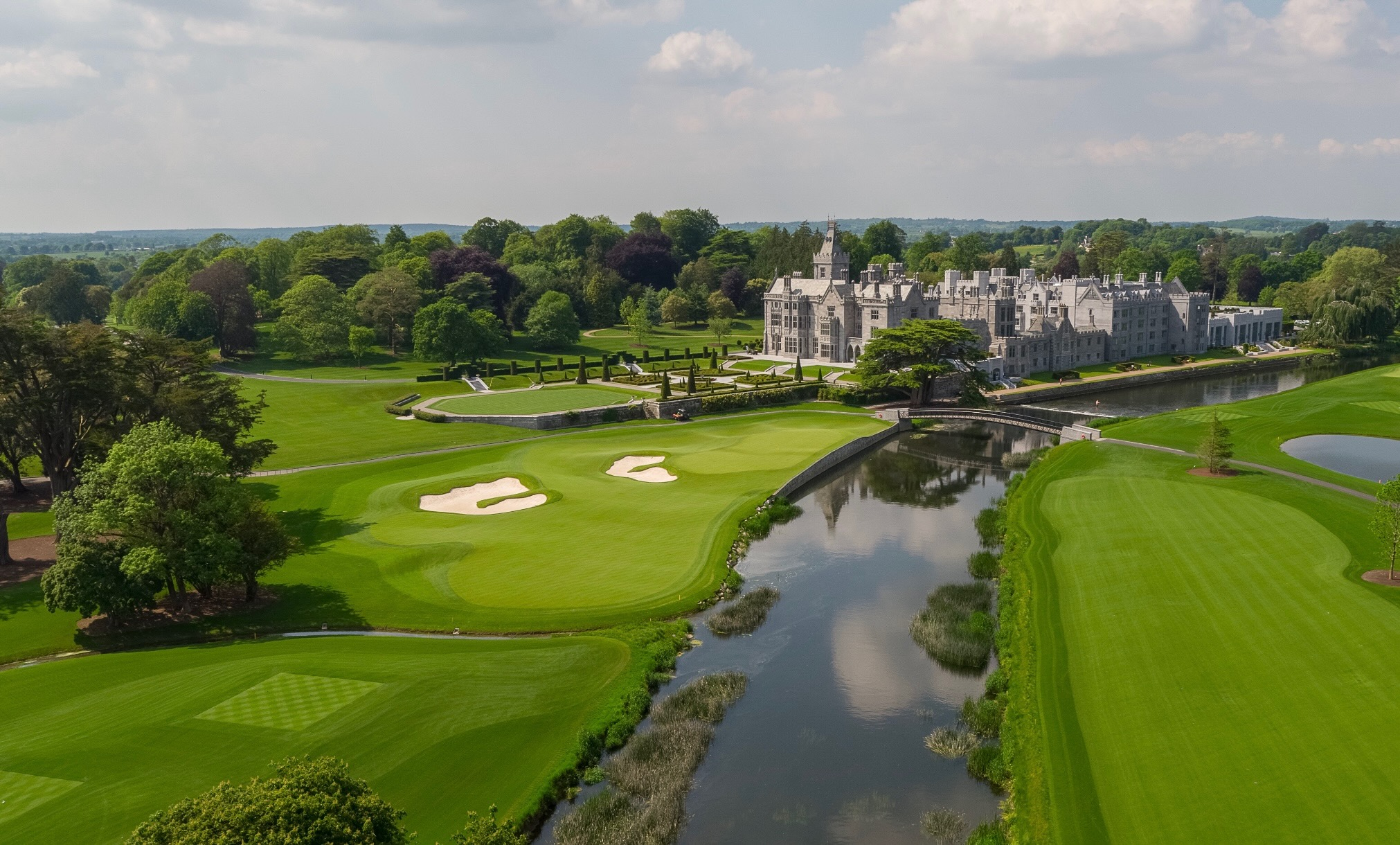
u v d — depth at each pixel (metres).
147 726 52.56
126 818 43.81
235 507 72.31
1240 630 63.25
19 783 46.84
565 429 149.00
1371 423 141.50
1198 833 43.59
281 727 52.69
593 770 51.75
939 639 68.94
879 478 123.50
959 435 153.50
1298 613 65.31
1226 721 52.34
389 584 78.88
